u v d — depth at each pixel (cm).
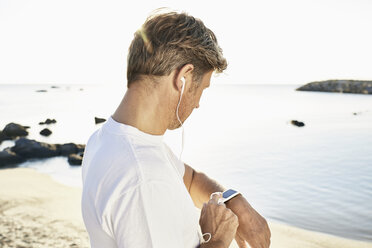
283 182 1098
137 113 76
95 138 87
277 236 651
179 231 70
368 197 931
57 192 923
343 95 8256
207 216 87
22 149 1570
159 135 79
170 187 69
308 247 596
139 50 76
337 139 1966
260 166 1327
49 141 2230
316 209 848
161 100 77
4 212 714
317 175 1180
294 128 2520
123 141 72
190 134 2223
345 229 712
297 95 8719
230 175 1202
